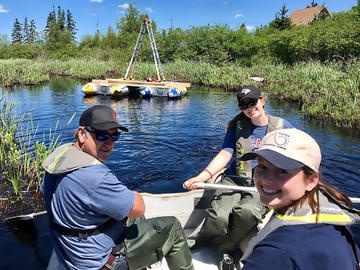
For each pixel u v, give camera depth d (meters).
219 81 18.28
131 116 9.22
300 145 1.02
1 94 13.00
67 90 15.33
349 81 8.93
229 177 2.76
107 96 13.72
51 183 1.73
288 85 13.33
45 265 2.54
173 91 13.32
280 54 23.47
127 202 1.68
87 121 1.73
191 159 5.35
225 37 28.70
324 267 0.86
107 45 41.69
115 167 4.93
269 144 1.07
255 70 18.56
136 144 6.15
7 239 2.88
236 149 2.74
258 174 1.12
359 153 5.56
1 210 3.49
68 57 37.75
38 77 18.98
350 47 16.45
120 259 1.82
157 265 2.33
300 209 1.01
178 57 28.56
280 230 0.98
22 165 4.50
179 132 7.21
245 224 2.21
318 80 11.43
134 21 44.88
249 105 2.55
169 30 30.42
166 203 3.03
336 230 0.95
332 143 6.18
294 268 0.85
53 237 1.78
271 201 1.07
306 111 9.51
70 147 1.77
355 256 0.96
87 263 1.69
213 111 10.15
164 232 1.94
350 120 7.61
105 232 1.73
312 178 1.03
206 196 2.92
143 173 4.72
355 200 2.09
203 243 2.62
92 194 1.60
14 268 2.50
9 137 5.00
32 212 3.46
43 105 10.54
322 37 18.39
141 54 28.69
